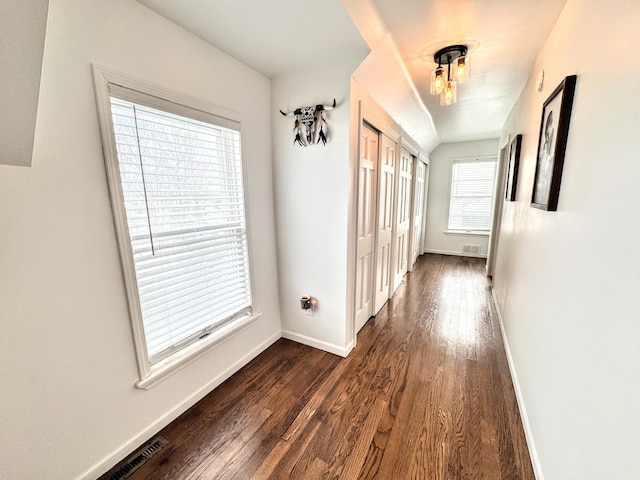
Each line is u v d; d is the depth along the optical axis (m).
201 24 1.38
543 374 1.28
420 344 2.33
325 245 2.07
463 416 1.57
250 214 1.95
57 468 1.11
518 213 2.21
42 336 1.03
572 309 1.02
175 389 1.55
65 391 1.11
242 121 1.81
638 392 0.61
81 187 1.09
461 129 4.13
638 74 0.71
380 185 2.56
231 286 1.88
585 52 1.09
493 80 2.35
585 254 0.95
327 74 1.81
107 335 1.22
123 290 1.26
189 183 1.54
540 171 1.56
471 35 1.68
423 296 3.42
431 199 5.59
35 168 0.97
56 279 1.05
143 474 1.26
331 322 2.17
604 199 0.84
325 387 1.81
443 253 5.65
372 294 2.78
